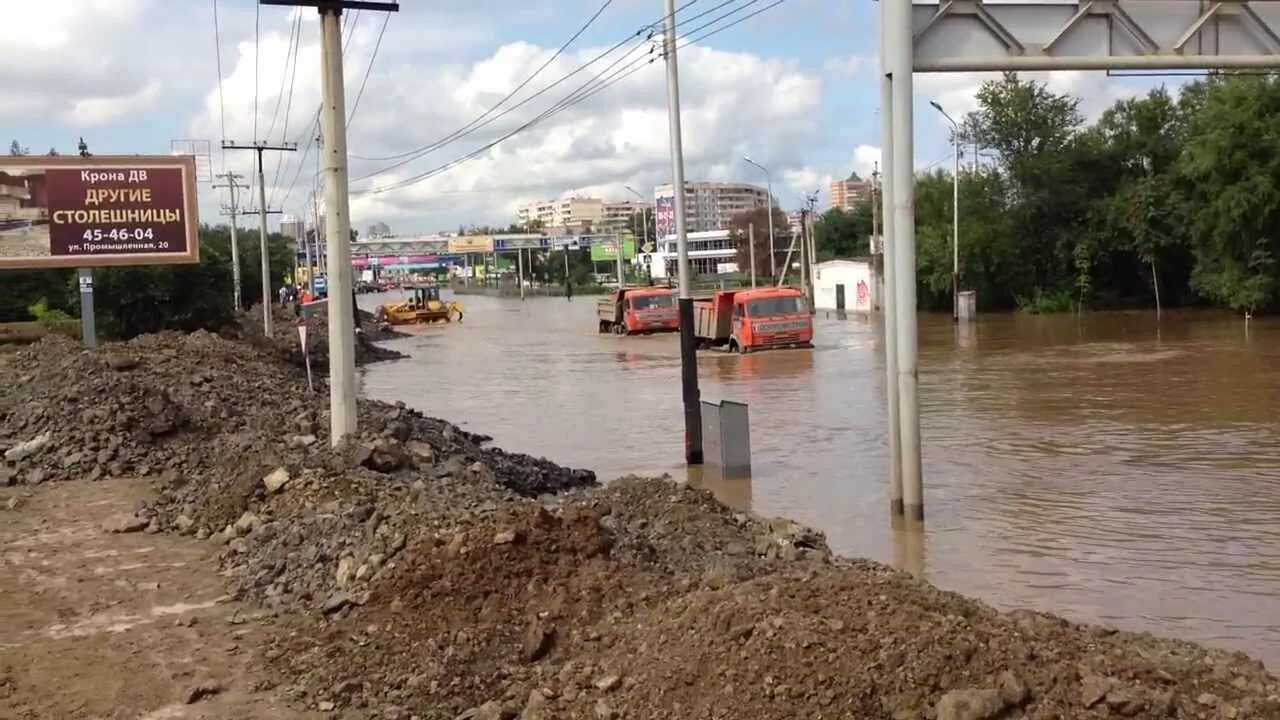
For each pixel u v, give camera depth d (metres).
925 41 12.35
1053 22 12.55
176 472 13.22
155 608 8.16
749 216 113.88
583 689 5.80
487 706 5.84
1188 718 4.96
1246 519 11.84
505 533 7.68
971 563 10.40
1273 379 24.67
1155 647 6.57
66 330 34.25
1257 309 51.16
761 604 5.81
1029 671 5.10
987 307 65.00
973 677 5.05
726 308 40.16
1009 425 19.11
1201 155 50.72
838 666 5.15
